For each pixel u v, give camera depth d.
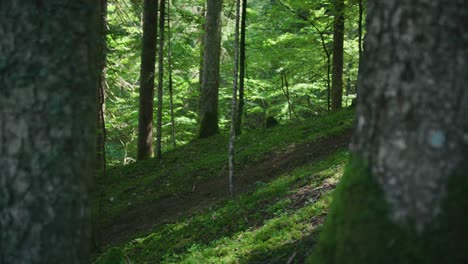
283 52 18.34
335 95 16.61
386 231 2.11
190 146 16.08
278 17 17.92
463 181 2.01
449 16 2.02
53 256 2.40
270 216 6.72
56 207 2.40
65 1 2.39
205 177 12.19
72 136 2.44
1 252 2.36
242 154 12.80
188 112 23.59
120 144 23.28
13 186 2.35
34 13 2.33
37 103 2.35
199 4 21.78
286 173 10.05
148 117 16.11
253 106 24.53
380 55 2.19
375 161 2.20
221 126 23.98
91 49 2.56
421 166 2.06
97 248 8.65
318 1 16.09
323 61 20.52
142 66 15.84
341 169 7.48
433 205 2.04
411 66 2.08
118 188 13.25
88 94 2.54
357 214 2.21
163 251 7.21
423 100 2.06
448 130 2.03
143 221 10.50
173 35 18.66
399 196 2.11
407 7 2.09
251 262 5.10
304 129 13.70
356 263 2.16
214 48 17.08
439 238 2.01
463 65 2.01
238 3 9.32
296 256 4.76
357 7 16.47
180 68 18.25
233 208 7.91
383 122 2.17
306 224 5.47
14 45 2.33
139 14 18.84
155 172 14.04
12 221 2.35
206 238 7.05
